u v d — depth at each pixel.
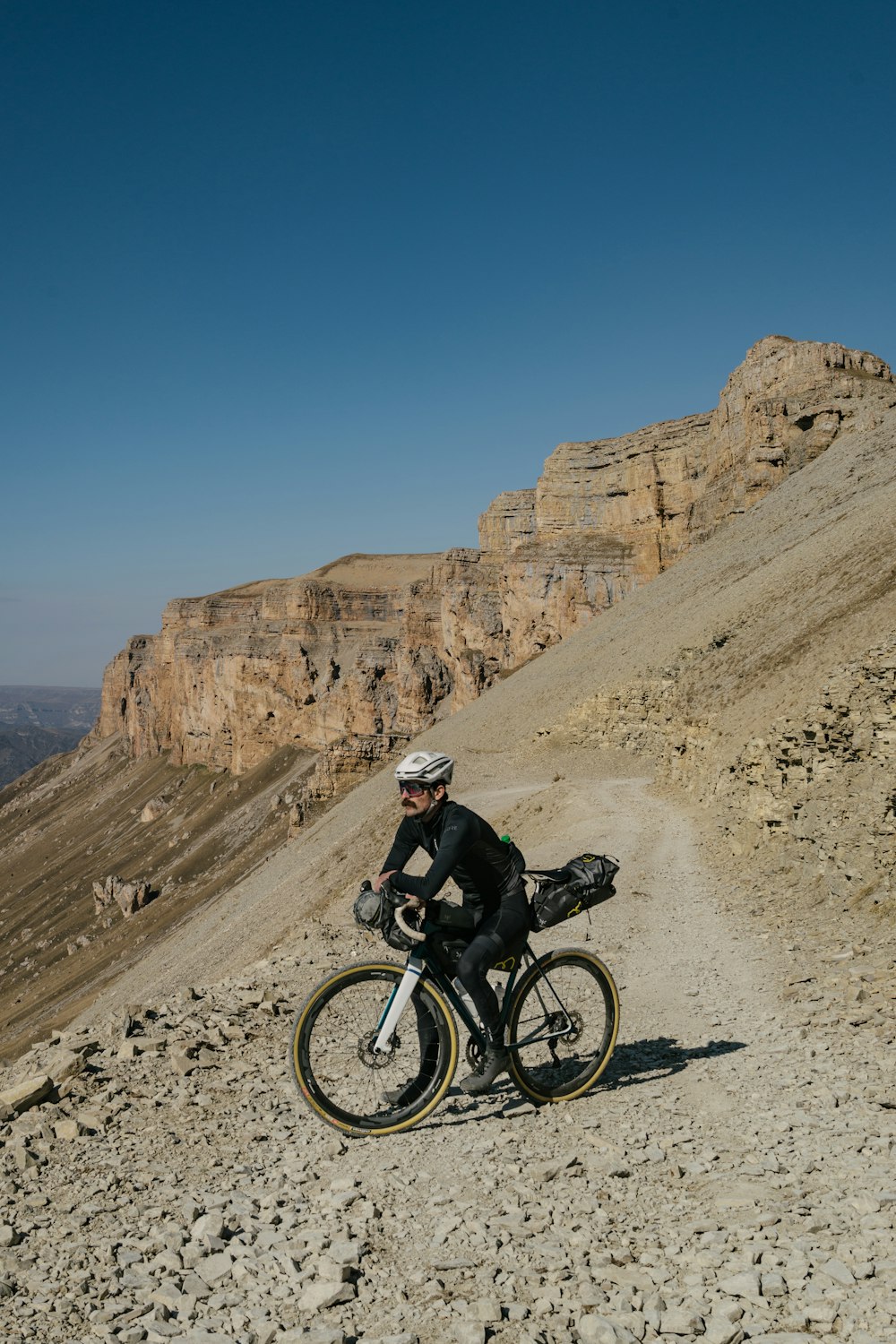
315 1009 5.35
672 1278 3.59
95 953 108.12
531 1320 3.33
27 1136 5.28
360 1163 4.89
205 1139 5.23
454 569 147.25
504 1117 5.53
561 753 57.97
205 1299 3.53
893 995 7.60
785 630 43.53
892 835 11.26
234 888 86.38
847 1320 3.19
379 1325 3.32
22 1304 3.49
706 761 31.17
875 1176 4.39
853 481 71.25
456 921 5.52
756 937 11.34
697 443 106.75
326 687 162.38
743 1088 5.94
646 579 106.88
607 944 11.61
